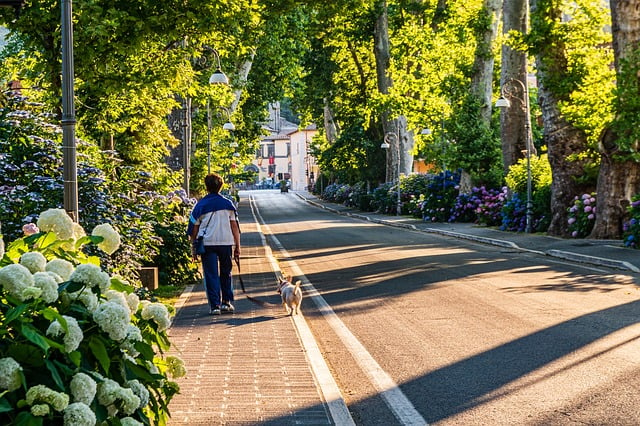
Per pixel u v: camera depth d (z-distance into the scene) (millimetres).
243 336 11359
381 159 78312
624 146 28266
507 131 42562
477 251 29219
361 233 44062
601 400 7863
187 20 19469
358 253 29422
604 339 11141
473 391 8445
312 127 176125
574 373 9109
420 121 57688
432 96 56531
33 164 13250
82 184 14031
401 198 66250
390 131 69500
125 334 4527
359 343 11484
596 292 16484
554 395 8141
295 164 185125
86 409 3996
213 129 51344
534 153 42750
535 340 11242
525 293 16531
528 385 8609
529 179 36375
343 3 29734
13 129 14031
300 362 9469
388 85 64500
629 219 29469
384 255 28031
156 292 16891
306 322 13516
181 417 7039
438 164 51406
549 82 32594
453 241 35688
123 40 19172
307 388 8141
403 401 8141
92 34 17594
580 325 12383
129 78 20156
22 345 4062
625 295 15906
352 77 77188
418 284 18672
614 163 29469
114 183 16625
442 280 19359
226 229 13844
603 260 22906
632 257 23234
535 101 57562
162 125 26297
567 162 32969
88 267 4656
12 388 3904
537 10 32219
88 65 19078
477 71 48812
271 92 68062
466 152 48438
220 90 42688
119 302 4805
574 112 30375
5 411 3717
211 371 8969
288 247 34438
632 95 27594
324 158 81875
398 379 9172
